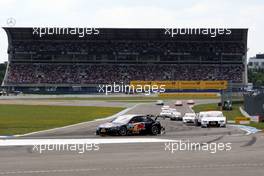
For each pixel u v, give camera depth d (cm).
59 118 7112
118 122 4125
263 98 7319
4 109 9769
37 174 1889
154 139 3609
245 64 18162
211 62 18238
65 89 18362
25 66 18538
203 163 2216
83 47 18500
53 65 18588
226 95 11681
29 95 17400
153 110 10469
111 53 18488
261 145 3100
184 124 6462
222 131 4756
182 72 18300
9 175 1866
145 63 18488
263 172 1942
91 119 7019
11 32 18262
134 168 2055
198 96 16238
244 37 17975
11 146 3028
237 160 2323
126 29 18112
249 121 6397
